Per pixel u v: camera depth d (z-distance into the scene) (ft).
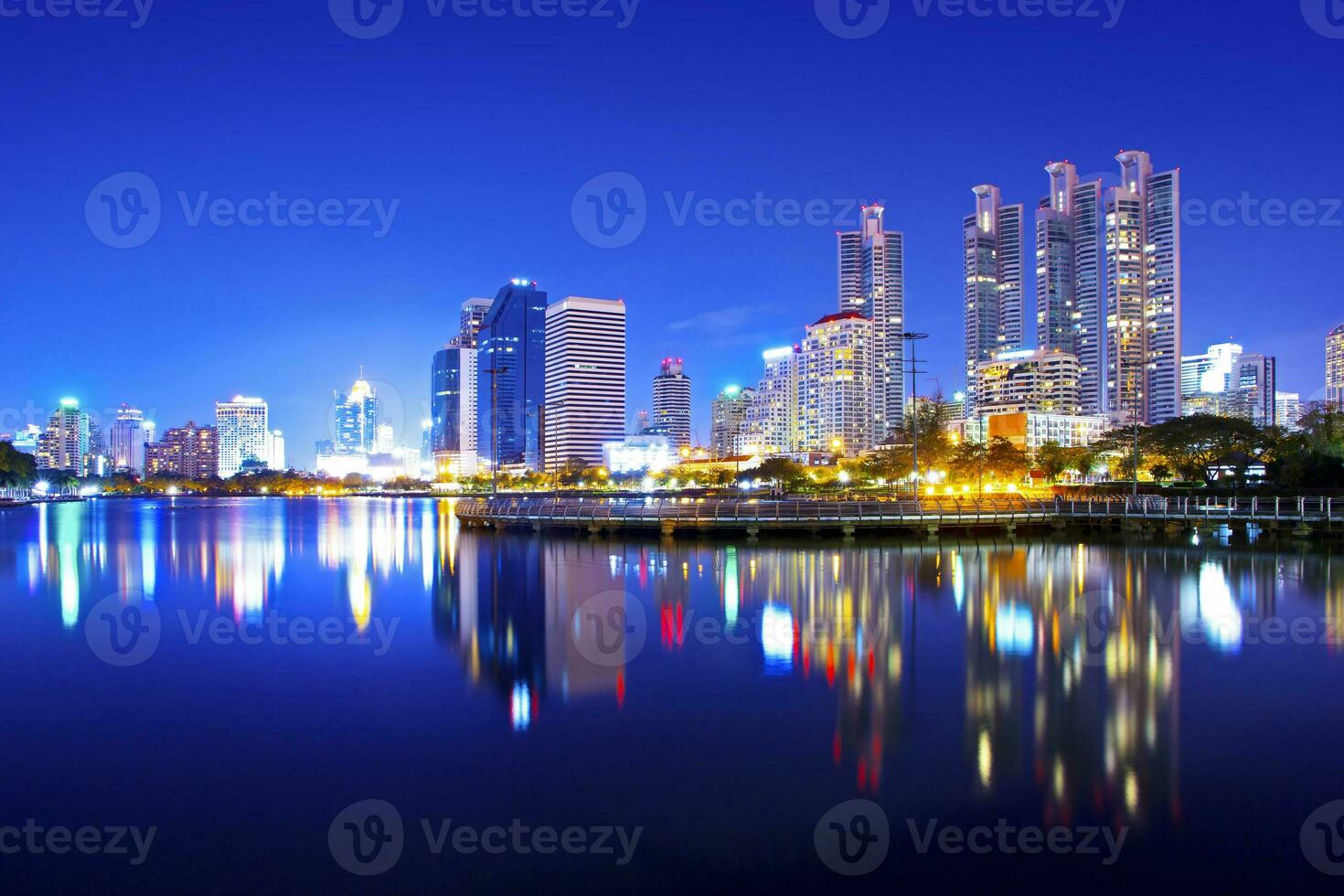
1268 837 40.42
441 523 327.47
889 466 411.75
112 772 48.39
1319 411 341.62
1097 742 52.39
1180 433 408.05
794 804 43.88
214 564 157.07
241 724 56.44
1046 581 123.13
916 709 58.75
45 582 129.80
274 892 35.88
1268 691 63.10
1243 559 155.02
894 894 35.58
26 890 36.06
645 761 49.55
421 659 74.08
